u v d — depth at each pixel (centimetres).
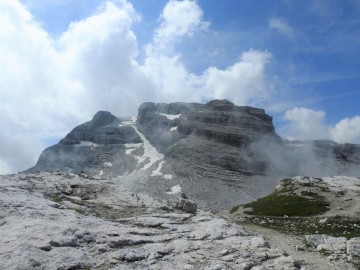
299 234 3931
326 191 7100
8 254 1770
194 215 3234
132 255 2023
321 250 2955
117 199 3841
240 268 2012
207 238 2505
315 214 5816
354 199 6431
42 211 2598
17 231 2073
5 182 3888
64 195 3756
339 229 4297
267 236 3719
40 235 2045
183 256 2120
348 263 2572
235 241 2462
